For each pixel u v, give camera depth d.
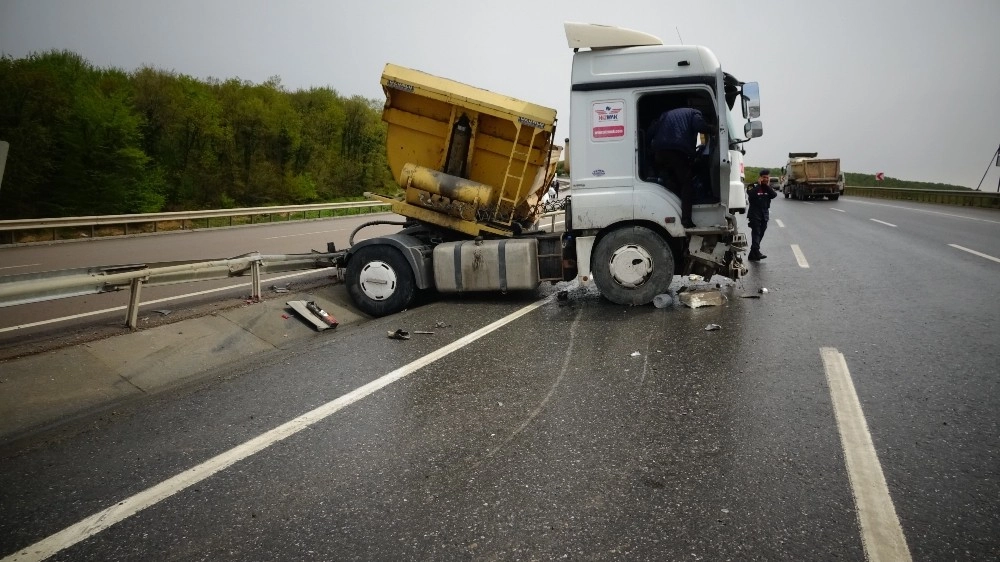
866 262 10.51
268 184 50.31
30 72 35.34
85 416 4.55
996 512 2.74
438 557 2.57
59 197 36.19
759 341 5.67
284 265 8.38
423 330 6.71
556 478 3.22
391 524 2.84
